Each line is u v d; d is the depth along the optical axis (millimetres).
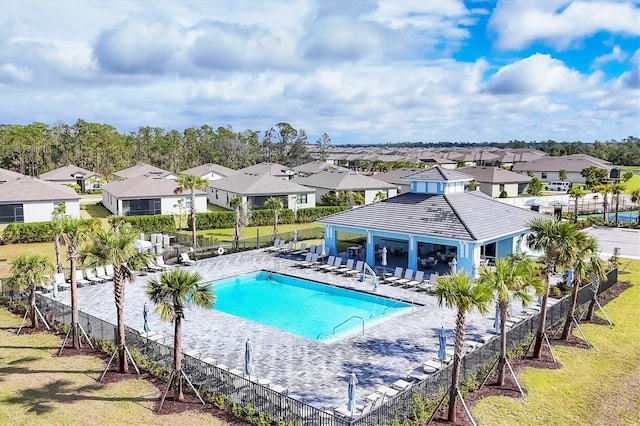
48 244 45219
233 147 140125
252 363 19984
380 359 20422
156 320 25453
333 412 15797
